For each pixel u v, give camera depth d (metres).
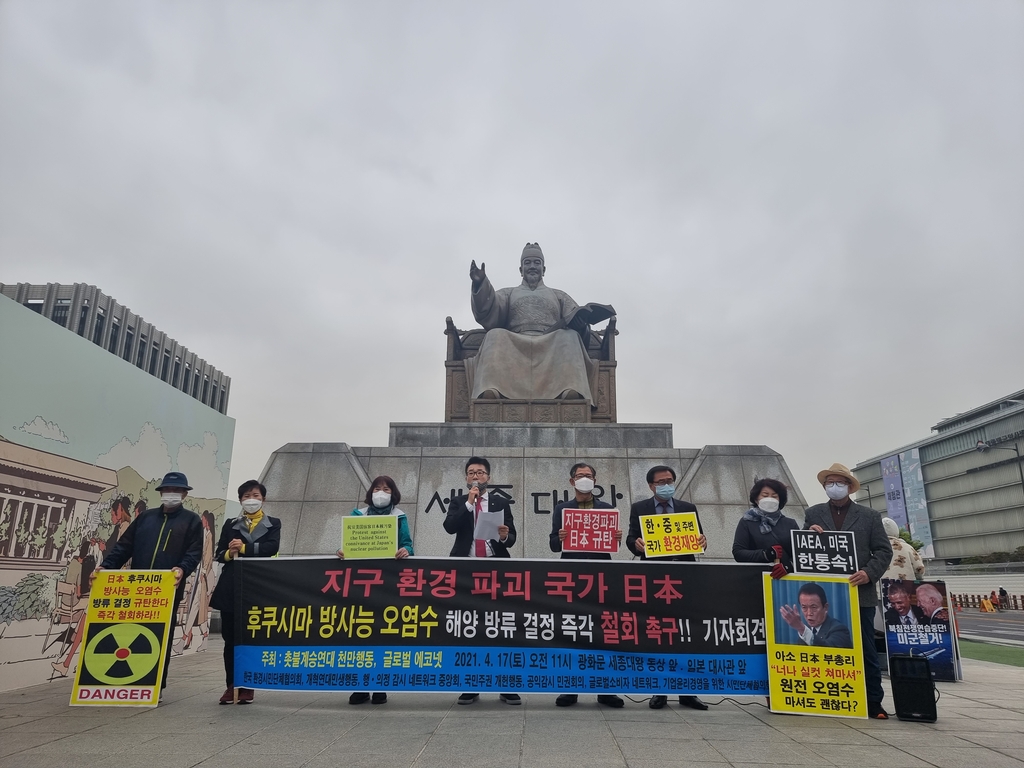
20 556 5.84
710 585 5.28
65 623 6.42
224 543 5.53
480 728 4.42
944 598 7.32
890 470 66.88
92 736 4.15
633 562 5.36
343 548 5.50
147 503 7.71
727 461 10.39
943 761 3.70
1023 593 34.50
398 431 11.30
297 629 5.32
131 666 5.15
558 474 10.29
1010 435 54.03
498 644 5.22
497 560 5.41
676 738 4.18
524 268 15.33
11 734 4.21
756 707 5.27
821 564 5.16
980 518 56.53
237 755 3.72
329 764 3.55
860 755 3.81
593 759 3.68
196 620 8.82
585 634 5.22
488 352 12.82
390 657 5.23
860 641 4.99
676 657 5.15
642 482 10.27
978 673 7.92
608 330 13.84
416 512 10.04
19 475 5.79
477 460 6.07
